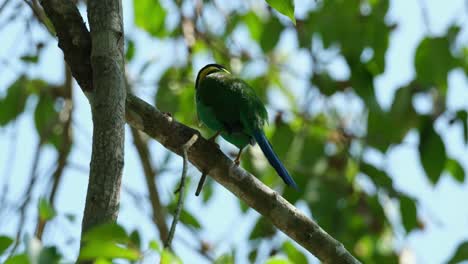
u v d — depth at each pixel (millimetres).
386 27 11258
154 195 12203
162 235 11727
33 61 12523
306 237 8062
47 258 5062
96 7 7105
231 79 10953
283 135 11688
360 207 11484
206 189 12297
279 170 10125
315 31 11602
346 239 11312
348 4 11555
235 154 11977
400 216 11500
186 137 7965
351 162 11742
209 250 11164
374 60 11312
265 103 12453
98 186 6410
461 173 11633
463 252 9172
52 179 11992
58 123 13039
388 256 11492
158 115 7918
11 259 5047
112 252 5262
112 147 6547
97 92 6750
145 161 12461
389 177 11578
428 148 10977
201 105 10875
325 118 12266
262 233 11406
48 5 7539
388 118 11188
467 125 10922
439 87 11109
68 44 7469
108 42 6957
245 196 8055
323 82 11977
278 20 12109
